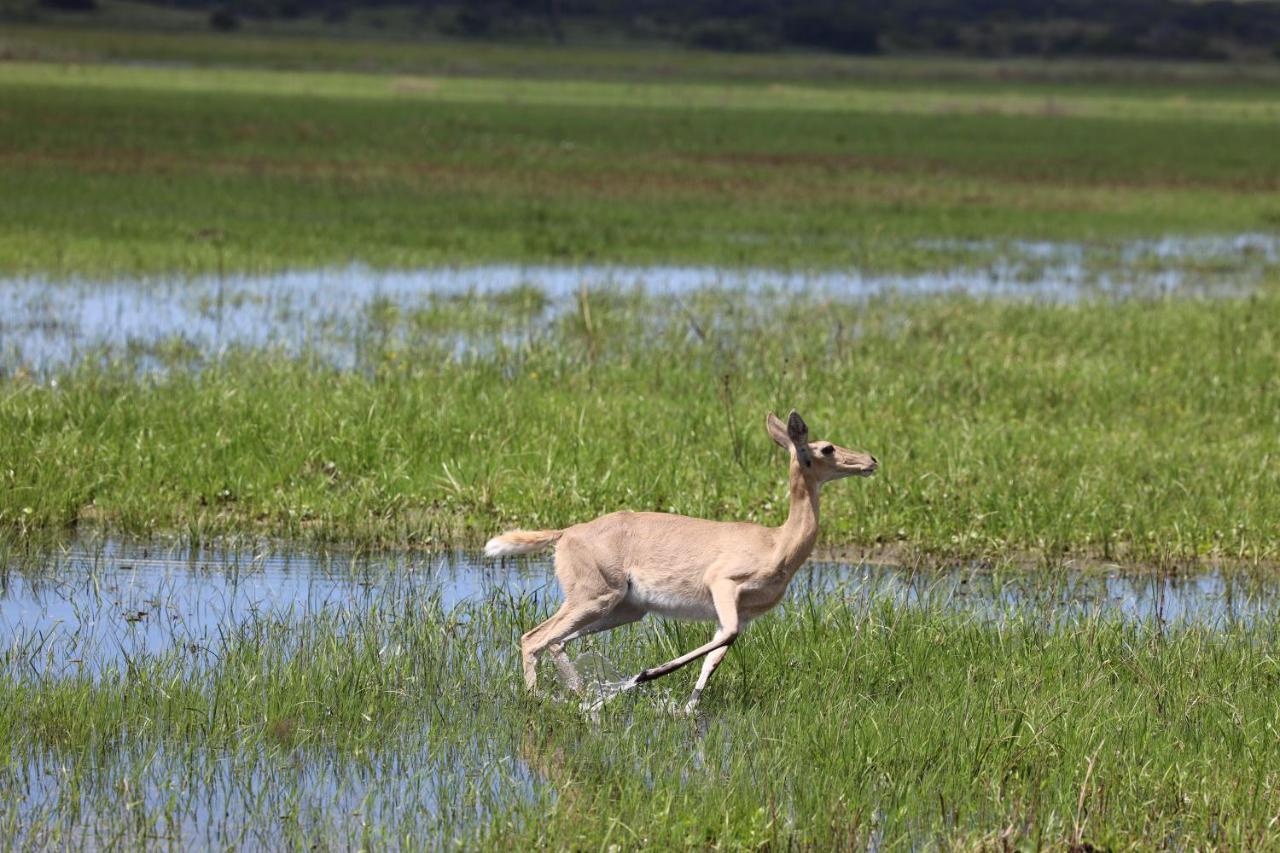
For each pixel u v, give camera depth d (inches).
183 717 979.3
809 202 4662.9
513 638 1155.9
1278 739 978.1
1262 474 1625.2
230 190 4224.9
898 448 1665.8
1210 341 2365.9
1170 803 893.8
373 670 1057.5
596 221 3961.6
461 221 3828.7
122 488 1487.5
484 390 1850.4
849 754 936.3
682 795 887.1
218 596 1266.0
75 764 920.9
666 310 2593.5
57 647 1129.4
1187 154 7126.0
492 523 1459.2
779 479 1567.4
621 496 1503.4
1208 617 1280.8
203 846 838.5
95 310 2444.6
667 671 1007.6
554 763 949.8
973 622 1199.6
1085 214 4618.6
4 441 1555.1
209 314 2434.8
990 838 842.2
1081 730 975.0
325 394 1776.6
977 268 3383.4
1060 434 1774.1
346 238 3378.4
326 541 1422.2
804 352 2164.1
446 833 847.1
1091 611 1238.9
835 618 1192.8
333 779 920.9
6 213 3454.7
